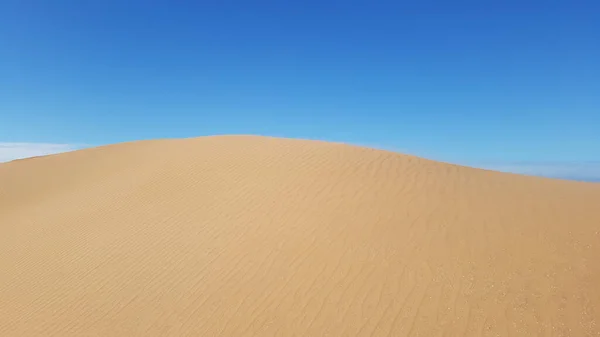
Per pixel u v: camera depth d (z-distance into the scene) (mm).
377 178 13797
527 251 8883
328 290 8547
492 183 13922
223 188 14344
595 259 8344
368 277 8719
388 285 8383
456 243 9484
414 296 7973
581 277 7836
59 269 11289
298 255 9906
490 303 7496
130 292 9656
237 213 12453
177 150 20250
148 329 8281
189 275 9906
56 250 12453
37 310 9547
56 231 13859
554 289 7613
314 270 9250
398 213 11227
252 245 10656
